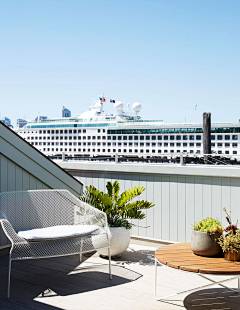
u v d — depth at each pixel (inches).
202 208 188.1
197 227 117.9
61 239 133.0
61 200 185.9
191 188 191.6
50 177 199.3
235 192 177.5
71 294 125.6
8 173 177.3
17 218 174.7
